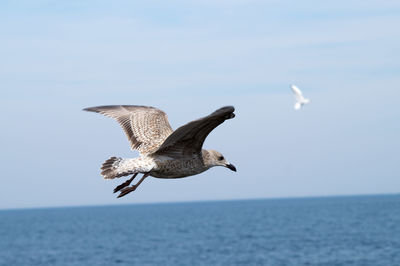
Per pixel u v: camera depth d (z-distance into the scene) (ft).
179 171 27.76
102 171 26.23
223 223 339.98
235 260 142.41
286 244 179.01
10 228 369.30
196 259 148.46
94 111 29.45
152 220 435.94
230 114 23.41
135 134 28.78
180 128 24.07
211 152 31.42
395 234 204.23
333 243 177.17
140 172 26.35
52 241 233.96
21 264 152.97
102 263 149.28
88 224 400.26
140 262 148.05
